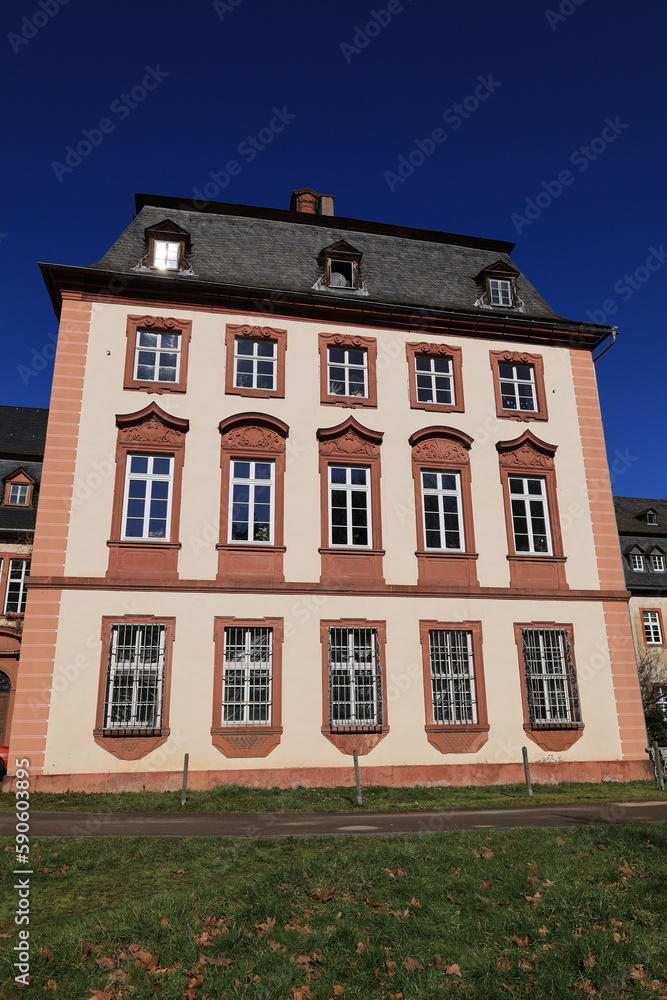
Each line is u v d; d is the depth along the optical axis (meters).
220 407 18.83
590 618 19.72
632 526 44.12
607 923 6.81
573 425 21.38
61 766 15.68
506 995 5.66
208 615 17.25
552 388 21.61
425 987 5.76
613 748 18.91
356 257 21.83
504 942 6.46
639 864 8.36
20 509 32.91
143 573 17.20
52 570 16.75
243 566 17.81
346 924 6.66
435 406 20.39
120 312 18.95
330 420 19.50
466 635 18.83
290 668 17.39
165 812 13.37
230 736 16.66
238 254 21.45
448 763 17.70
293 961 6.10
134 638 16.83
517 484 20.55
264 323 19.84
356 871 8.02
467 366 21.05
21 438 36.16
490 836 9.70
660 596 39.94
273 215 22.98
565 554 20.12
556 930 6.66
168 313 19.28
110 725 16.19
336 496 19.08
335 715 17.56
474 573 19.27
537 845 9.14
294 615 17.73
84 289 18.91
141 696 16.56
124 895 7.53
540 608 19.42
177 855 8.91
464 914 7.02
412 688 17.98
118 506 17.50
